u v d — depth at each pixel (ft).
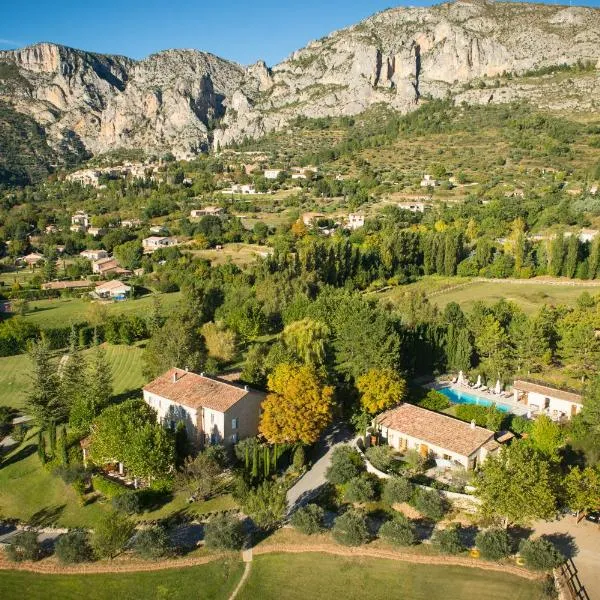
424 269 443.73
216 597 135.33
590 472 155.33
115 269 492.54
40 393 213.05
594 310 284.61
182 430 190.70
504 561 140.67
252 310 294.66
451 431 186.70
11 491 185.47
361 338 220.64
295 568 142.31
